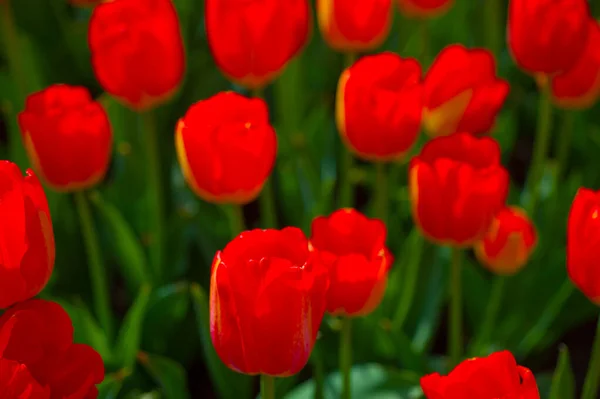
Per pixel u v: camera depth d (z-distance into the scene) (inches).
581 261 49.3
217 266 46.0
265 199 58.6
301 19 55.2
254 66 55.3
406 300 58.1
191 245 62.8
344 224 50.0
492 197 51.4
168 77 55.6
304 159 62.1
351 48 58.1
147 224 62.6
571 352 64.6
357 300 49.9
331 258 49.3
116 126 64.3
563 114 68.0
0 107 69.0
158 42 54.7
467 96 55.0
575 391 63.0
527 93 75.1
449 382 46.0
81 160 54.2
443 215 51.9
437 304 59.7
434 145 52.1
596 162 66.5
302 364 46.9
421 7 61.0
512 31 55.5
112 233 60.2
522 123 74.2
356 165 68.3
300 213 63.2
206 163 51.6
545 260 63.2
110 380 55.2
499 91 55.1
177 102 68.5
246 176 51.9
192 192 64.4
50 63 71.8
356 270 49.3
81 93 54.7
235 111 52.3
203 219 61.3
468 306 61.6
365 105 53.4
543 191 64.7
